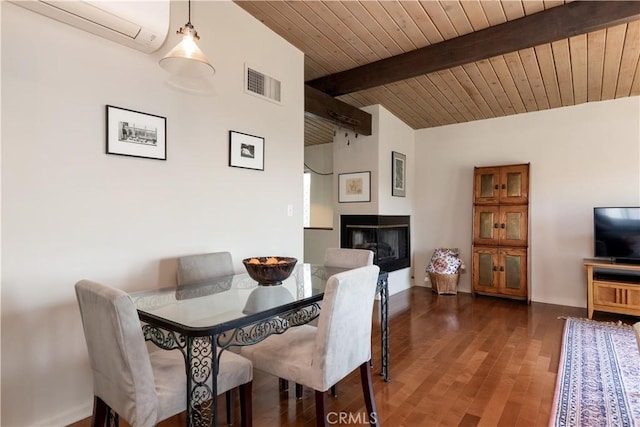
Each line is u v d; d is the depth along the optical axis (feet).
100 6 5.95
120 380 4.34
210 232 8.64
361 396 7.37
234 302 5.90
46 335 6.05
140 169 7.26
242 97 9.40
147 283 7.36
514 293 15.11
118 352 4.23
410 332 11.28
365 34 9.98
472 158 17.10
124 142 6.97
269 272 6.84
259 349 6.02
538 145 15.39
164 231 7.68
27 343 5.85
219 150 8.84
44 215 5.98
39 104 5.90
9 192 5.62
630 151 13.56
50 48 6.01
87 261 6.50
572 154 14.65
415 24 9.39
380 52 11.05
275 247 10.45
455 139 17.56
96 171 6.59
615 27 8.77
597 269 13.78
